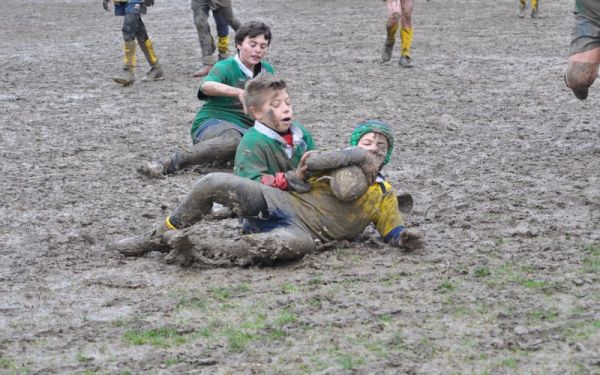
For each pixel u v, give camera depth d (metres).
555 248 10.32
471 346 7.85
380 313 8.55
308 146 10.70
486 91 21.09
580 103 19.44
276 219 10.09
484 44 28.77
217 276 9.77
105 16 40.62
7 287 9.58
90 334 8.33
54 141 17.02
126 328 8.44
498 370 7.40
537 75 23.05
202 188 9.98
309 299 8.98
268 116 10.36
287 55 27.16
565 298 8.86
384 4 41.97
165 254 10.53
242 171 10.30
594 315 8.40
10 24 37.97
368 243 10.57
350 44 29.30
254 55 13.97
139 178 14.30
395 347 7.88
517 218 11.55
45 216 12.27
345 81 22.73
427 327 8.27
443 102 19.94
